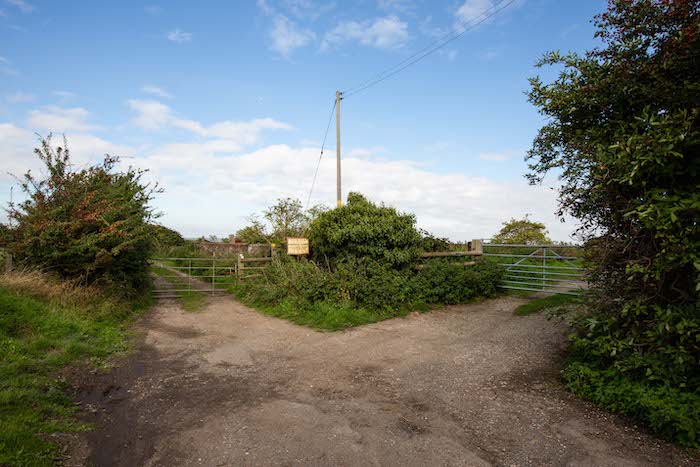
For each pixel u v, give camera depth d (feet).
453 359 20.84
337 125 58.70
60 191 31.07
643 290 15.29
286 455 11.85
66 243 29.73
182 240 65.62
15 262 28.76
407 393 16.53
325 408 15.11
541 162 20.59
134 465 11.37
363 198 41.96
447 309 33.14
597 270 16.88
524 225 71.36
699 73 14.90
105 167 36.40
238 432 13.25
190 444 12.50
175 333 27.32
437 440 12.71
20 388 15.19
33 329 21.22
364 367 19.86
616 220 15.96
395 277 33.91
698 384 13.38
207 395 16.44
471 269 37.24
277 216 59.36
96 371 18.97
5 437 11.30
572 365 17.43
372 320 29.53
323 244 40.91
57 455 11.51
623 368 14.58
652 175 14.43
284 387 17.33
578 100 17.21
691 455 11.66
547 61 18.57
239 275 45.44
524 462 11.48
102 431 13.29
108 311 28.37
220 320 31.71
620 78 15.98
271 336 26.35
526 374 18.43
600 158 15.33
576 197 17.38
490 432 13.20
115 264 32.65
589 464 11.34
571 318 17.94
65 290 27.68
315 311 30.99
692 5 14.39
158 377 18.61
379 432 13.24
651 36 16.10
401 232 36.91
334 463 11.46
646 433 12.96
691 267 14.15
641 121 14.58
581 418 14.06
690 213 13.37
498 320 29.19
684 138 12.93
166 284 48.52
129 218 32.76
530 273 43.24
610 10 16.96
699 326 12.93
